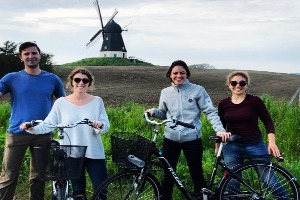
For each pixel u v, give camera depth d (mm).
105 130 5625
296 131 11039
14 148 6309
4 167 6387
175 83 6297
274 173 6062
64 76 39000
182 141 6293
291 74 48438
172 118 5926
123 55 81312
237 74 6363
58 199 5441
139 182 5777
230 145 6414
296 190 5965
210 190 6074
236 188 6020
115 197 5895
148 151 5707
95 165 5809
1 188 6371
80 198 5730
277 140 10539
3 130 11922
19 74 6301
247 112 6301
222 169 6148
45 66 37375
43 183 6609
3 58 34375
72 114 5762
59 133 5613
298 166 8156
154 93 29234
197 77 42469
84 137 5746
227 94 29172
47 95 6320
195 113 6324
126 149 5559
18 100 6266
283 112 12586
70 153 4980
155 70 49812
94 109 5832
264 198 5984
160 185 5957
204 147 10344
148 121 5922
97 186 5801
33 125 5398
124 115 13305
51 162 4949
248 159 6324
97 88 32188
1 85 6230
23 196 7820
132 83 37094
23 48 6227
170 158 6375
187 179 7492
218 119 6227
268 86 35719
